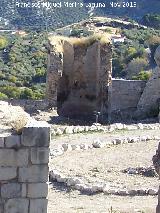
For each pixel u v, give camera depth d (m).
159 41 84.38
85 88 42.12
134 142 28.95
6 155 13.79
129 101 44.09
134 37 91.38
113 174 22.75
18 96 61.69
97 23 101.50
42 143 13.88
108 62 41.41
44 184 14.03
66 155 25.98
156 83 42.69
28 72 74.25
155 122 39.06
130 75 72.19
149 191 20.44
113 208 18.28
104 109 41.59
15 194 13.97
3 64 76.50
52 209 18.30
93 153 26.45
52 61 40.56
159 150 11.95
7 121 14.49
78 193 20.56
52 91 40.69
